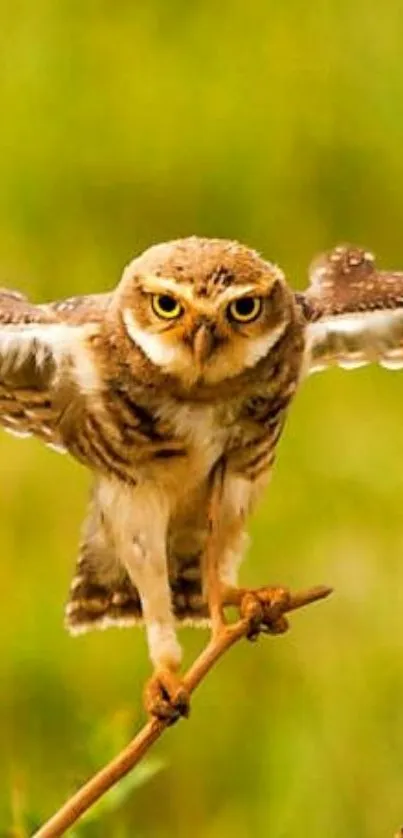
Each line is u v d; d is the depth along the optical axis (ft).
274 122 19.16
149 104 19.25
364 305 14.88
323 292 14.92
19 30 19.52
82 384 14.74
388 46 19.31
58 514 17.88
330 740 16.97
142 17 19.60
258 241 19.02
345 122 19.16
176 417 14.71
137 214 19.06
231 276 14.65
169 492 14.78
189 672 14.28
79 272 18.84
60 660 17.48
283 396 14.78
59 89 19.30
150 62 19.42
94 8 19.63
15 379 14.78
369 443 18.01
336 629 17.42
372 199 19.07
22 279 18.79
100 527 14.88
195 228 19.06
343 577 17.56
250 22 19.53
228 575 14.83
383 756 16.84
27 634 17.52
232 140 19.13
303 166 19.10
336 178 19.08
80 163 19.11
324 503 17.84
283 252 18.99
